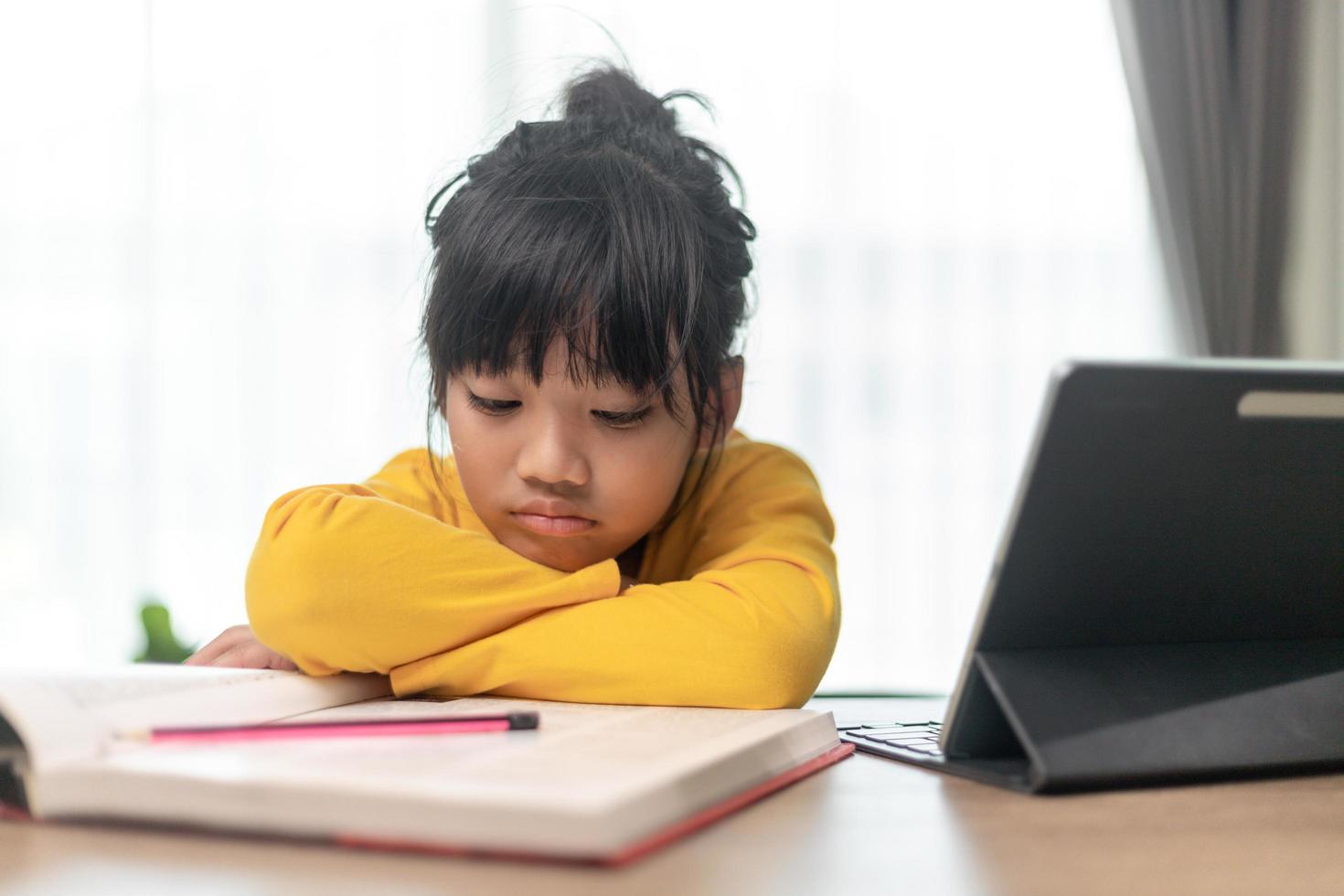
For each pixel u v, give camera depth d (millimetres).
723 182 1014
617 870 370
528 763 439
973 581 2504
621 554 1011
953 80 2529
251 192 2451
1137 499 526
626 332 776
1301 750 562
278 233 2451
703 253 868
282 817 396
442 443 965
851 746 637
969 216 2533
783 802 495
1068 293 2543
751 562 821
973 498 2516
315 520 721
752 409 2496
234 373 2453
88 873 367
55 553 2443
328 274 2451
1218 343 2363
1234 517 550
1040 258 2539
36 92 2443
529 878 359
